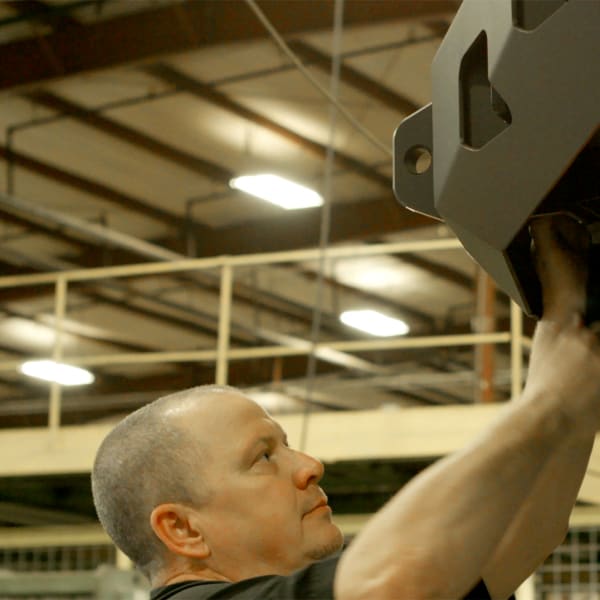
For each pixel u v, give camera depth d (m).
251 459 2.04
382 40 13.01
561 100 1.44
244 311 19.66
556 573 8.38
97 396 21.83
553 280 1.55
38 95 14.17
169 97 14.17
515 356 10.01
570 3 1.42
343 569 1.45
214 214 17.05
